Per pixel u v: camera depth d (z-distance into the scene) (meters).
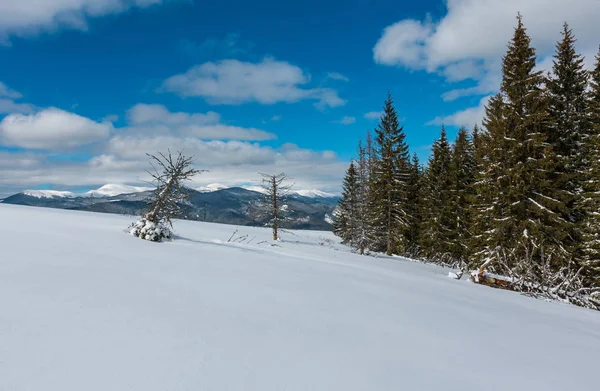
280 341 3.59
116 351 2.90
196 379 2.60
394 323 4.80
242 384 2.61
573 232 16.94
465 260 26.27
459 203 27.47
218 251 10.22
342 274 8.87
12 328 3.09
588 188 16.69
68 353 2.77
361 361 3.33
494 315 6.39
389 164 32.19
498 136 18.44
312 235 40.25
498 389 3.09
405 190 33.50
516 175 16.94
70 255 6.63
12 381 2.30
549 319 6.88
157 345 3.12
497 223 17.66
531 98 17.58
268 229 37.31
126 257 7.23
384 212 32.22
